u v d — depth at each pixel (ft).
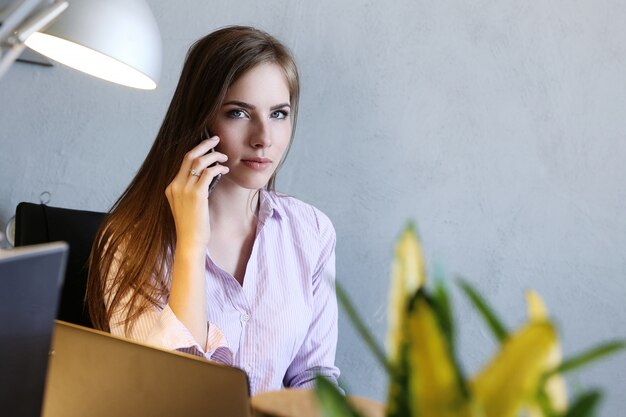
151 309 4.65
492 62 6.77
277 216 5.33
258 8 6.64
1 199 6.40
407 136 6.76
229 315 4.94
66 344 2.37
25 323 1.89
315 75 6.68
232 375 2.19
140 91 6.55
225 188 5.10
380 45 6.72
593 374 6.80
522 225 6.81
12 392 1.88
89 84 6.48
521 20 6.78
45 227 5.09
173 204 4.66
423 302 1.28
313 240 5.44
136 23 3.66
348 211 6.75
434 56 6.75
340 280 6.77
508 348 1.29
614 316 6.83
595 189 6.81
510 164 6.80
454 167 6.79
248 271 5.06
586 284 6.83
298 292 5.24
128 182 6.57
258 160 4.88
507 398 1.27
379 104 6.74
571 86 6.80
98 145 6.53
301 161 6.71
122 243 4.93
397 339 1.36
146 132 6.58
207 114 4.84
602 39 6.81
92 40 3.51
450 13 6.75
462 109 6.77
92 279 4.91
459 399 1.23
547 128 6.81
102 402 2.34
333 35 6.68
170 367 2.26
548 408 1.32
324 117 6.71
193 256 4.51
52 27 3.48
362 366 6.79
